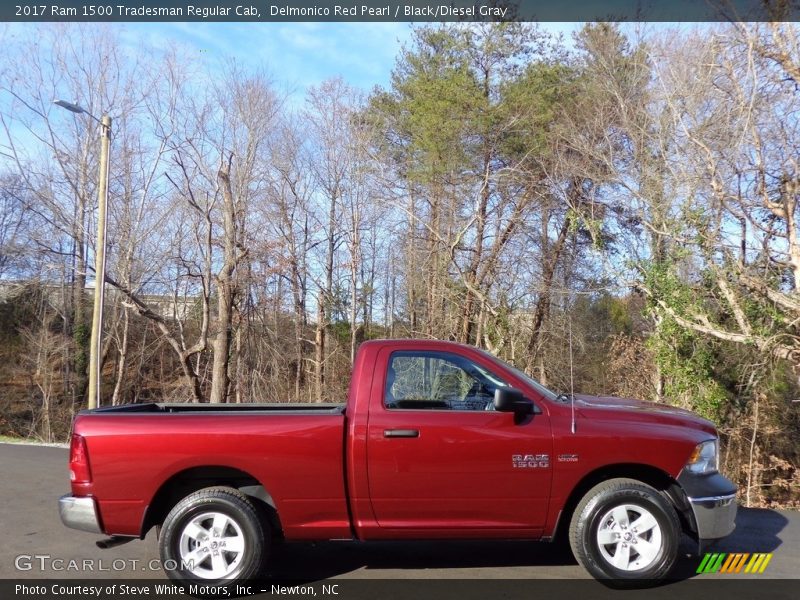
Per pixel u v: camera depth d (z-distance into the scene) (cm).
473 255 2264
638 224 1903
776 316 1339
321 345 3042
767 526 694
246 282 2702
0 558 591
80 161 2781
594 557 503
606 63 1988
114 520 505
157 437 508
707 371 1487
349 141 3041
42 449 1230
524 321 2180
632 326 2130
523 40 2395
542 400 530
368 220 3127
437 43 2520
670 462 509
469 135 2277
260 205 3064
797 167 1311
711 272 1441
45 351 3062
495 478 509
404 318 2800
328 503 511
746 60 1378
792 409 1498
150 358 3525
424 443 509
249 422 515
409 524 513
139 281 2848
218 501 507
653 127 1769
